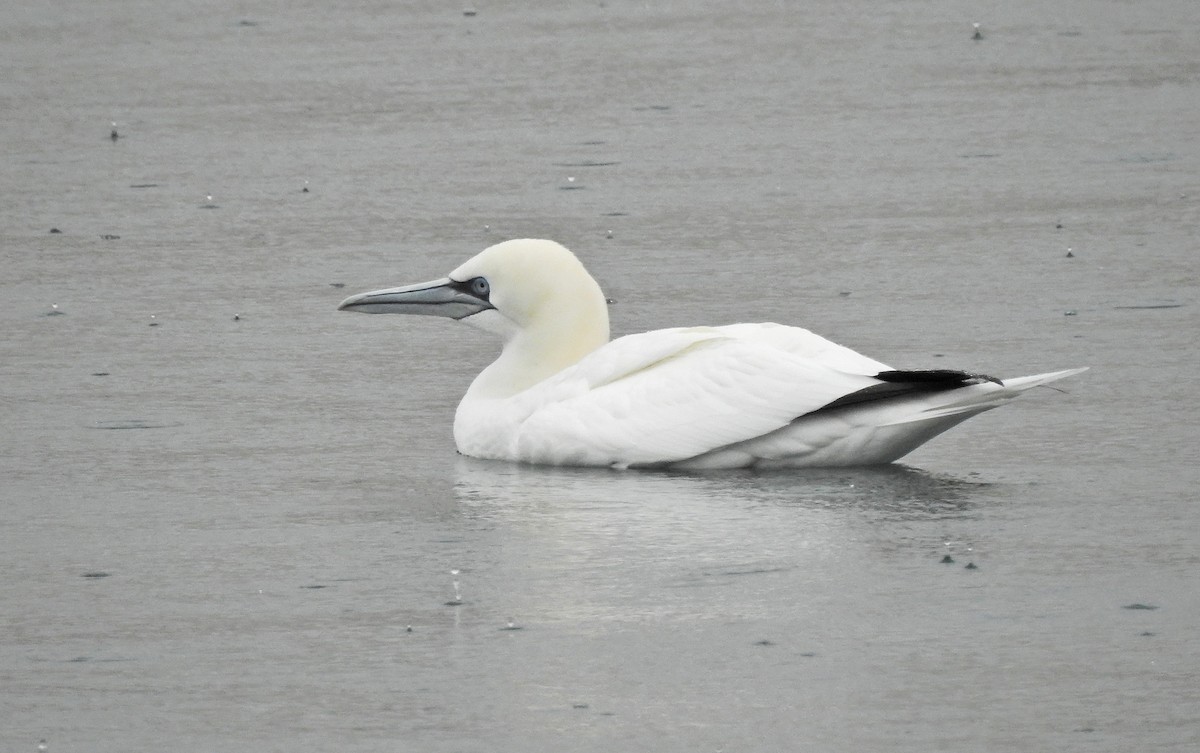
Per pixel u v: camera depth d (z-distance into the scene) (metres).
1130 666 10.08
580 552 12.00
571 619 10.90
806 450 13.45
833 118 27.34
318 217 22.89
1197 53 30.73
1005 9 35.19
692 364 13.73
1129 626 10.60
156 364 17.14
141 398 16.08
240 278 20.30
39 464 14.30
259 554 12.20
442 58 32.34
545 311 14.55
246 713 9.80
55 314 18.95
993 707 9.63
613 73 30.77
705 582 11.41
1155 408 14.95
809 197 23.16
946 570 11.53
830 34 33.41
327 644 10.66
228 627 10.96
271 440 14.87
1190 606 10.88
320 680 10.18
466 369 17.02
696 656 10.33
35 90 30.61
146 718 9.78
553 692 9.93
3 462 14.36
